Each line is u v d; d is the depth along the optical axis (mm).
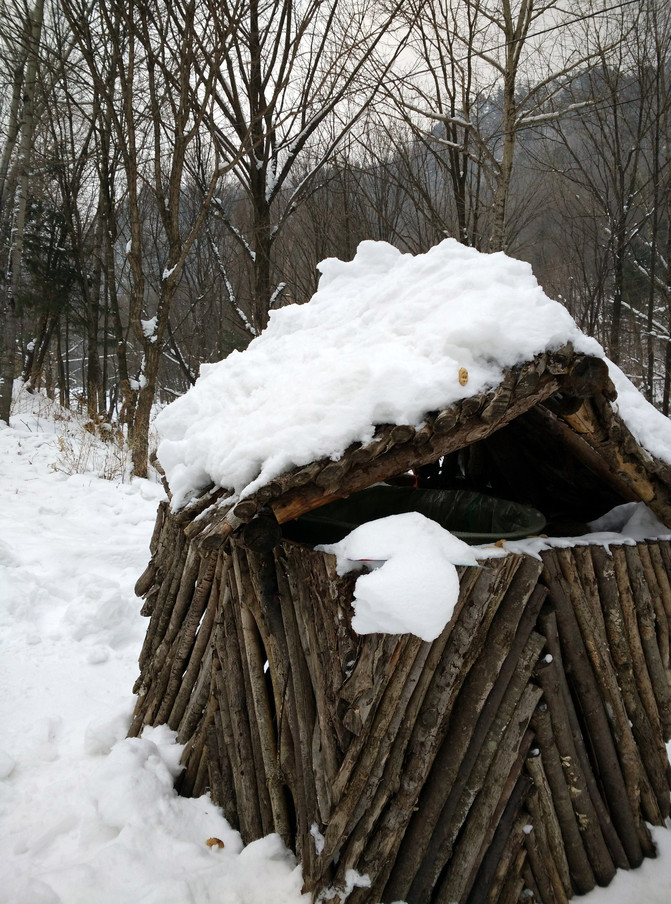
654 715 2443
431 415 1922
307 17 7543
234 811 2498
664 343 11742
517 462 3238
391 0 7602
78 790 2617
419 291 2516
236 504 1869
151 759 2703
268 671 2561
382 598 1769
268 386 2656
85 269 15062
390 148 9656
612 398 2066
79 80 10062
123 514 7457
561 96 10586
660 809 2508
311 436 1916
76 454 9750
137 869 2168
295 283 11156
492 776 2041
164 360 20781
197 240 16000
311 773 2088
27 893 2018
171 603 3131
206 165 10766
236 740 2465
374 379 1978
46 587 5055
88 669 3982
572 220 12109
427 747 1933
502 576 1983
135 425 9477
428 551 1876
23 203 11117
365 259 3309
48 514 7227
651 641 2430
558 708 2127
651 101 9828
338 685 1914
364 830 1913
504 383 1907
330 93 8195
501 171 6879
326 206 10539
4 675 3713
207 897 2074
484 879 2045
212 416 2881
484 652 2010
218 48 7363
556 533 2896
